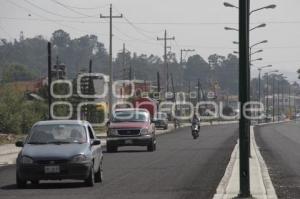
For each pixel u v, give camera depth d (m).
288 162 72.62
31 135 47.31
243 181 37.72
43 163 44.41
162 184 48.09
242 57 37.53
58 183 48.75
